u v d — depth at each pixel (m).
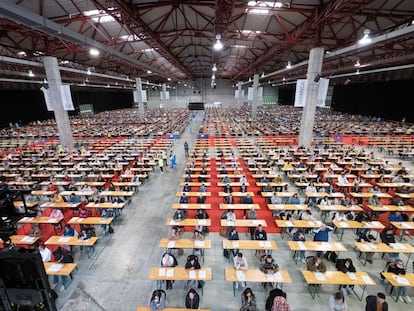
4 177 16.47
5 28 15.08
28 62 23.19
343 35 20.44
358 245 9.54
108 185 17.91
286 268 9.64
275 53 28.61
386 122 42.94
